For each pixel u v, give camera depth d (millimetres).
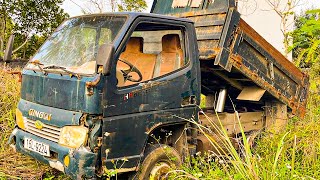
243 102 6945
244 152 4355
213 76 6066
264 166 4152
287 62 6082
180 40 4836
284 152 4637
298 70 6367
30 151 4367
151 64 5047
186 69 4719
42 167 4980
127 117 4078
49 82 4199
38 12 20984
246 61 5371
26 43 21062
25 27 20922
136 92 4156
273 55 5793
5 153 5160
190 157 4840
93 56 4227
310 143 5039
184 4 5938
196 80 4828
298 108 6523
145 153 4387
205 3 5555
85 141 3830
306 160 4785
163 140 4852
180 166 4660
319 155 4914
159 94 4398
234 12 5105
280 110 6359
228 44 5090
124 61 4465
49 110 4160
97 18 4605
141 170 4309
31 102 4477
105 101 3869
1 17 20141
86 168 3789
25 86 4598
